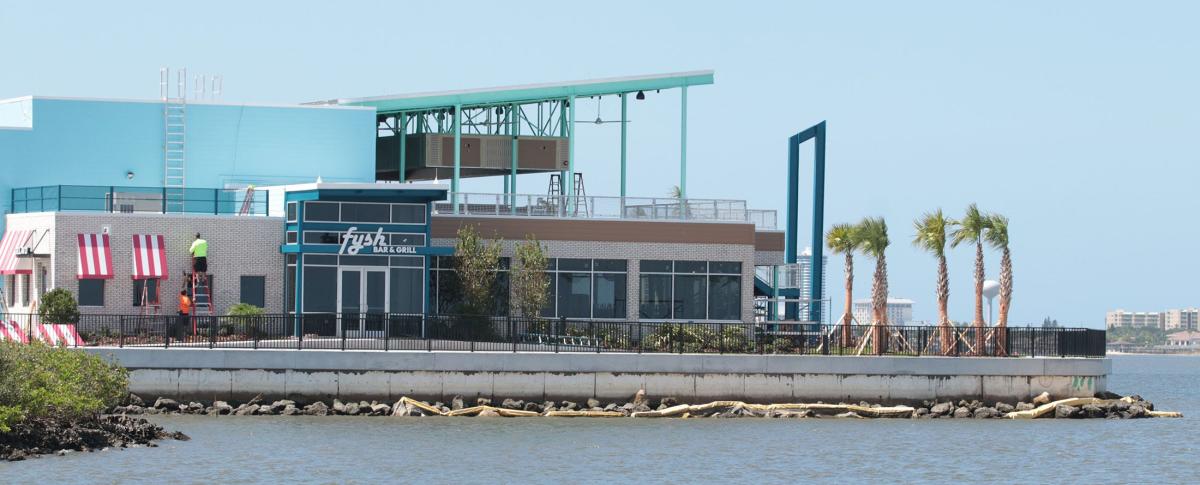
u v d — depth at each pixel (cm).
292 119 9481
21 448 5603
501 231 8856
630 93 10100
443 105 9675
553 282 8912
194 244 8175
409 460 5859
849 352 7744
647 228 9019
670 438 6538
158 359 6931
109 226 8131
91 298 8112
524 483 5491
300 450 5988
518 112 10088
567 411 7125
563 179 10212
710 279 9106
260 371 7000
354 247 8350
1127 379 16012
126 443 5922
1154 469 6072
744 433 6725
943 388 7481
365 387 7069
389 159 10306
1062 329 7769
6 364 5662
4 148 8956
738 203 9212
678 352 7556
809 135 9788
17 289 8544
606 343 7638
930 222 8769
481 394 7138
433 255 8675
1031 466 6072
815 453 6244
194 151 9306
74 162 9094
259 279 8375
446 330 7569
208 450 5900
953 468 5981
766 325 8906
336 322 7969
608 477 5628
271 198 8656
